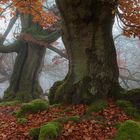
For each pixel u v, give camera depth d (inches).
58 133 327.9
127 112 386.3
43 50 994.7
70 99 426.3
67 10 427.2
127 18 513.7
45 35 955.3
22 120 402.0
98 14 421.4
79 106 408.8
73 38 432.1
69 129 338.0
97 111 385.7
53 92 457.4
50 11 900.6
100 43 422.9
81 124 354.0
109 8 423.2
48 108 428.8
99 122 358.0
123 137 299.7
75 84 424.8
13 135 365.7
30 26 973.8
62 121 357.4
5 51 996.6
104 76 418.3
